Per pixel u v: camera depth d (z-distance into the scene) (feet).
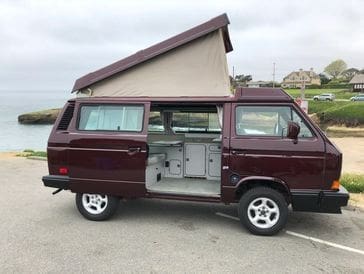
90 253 16.52
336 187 17.71
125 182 20.16
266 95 18.83
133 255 16.35
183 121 24.31
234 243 17.90
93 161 20.45
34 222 20.83
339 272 14.99
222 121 19.16
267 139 18.37
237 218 21.89
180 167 23.90
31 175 35.01
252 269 15.12
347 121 123.65
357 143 76.69
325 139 17.88
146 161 20.01
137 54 27.07
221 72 26.21
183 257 16.20
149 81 27.14
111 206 20.79
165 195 20.15
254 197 18.63
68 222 20.85
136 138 19.90
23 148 83.35
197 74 26.50
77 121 20.99
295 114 18.38
